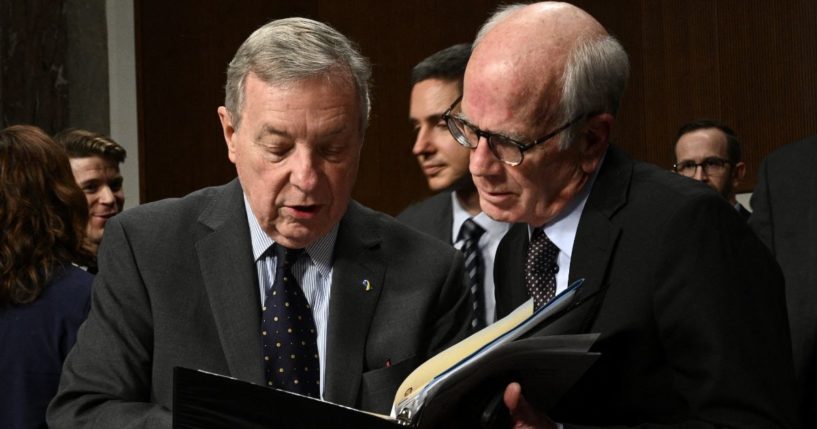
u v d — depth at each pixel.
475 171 1.74
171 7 5.65
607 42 1.76
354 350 1.76
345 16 5.69
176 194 5.64
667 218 1.71
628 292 1.71
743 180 5.06
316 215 1.68
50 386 2.38
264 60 1.64
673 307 1.66
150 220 1.84
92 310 1.82
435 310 1.84
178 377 1.45
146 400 1.78
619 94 1.77
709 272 1.66
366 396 1.74
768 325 1.66
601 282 1.73
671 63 5.25
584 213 1.80
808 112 4.89
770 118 4.99
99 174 3.66
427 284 1.83
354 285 1.80
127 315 1.77
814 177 2.38
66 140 3.67
